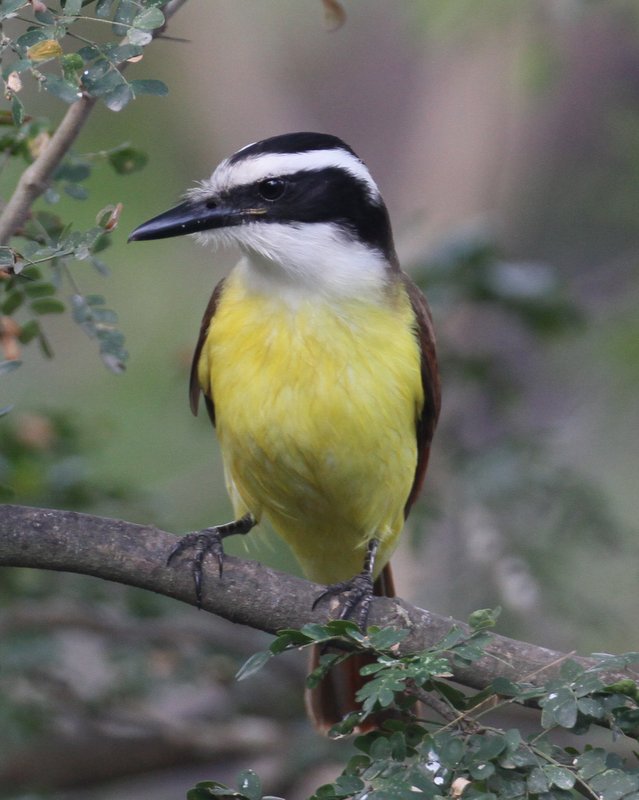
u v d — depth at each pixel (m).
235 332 8.98
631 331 14.08
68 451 11.13
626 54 17.61
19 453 10.71
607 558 12.96
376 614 7.94
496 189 17.61
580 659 7.29
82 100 7.44
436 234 15.37
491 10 14.27
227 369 8.99
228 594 7.79
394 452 9.11
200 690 12.19
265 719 12.62
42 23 6.59
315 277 8.91
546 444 13.18
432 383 9.54
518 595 12.38
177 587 7.77
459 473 12.87
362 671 6.41
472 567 12.56
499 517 12.62
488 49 16.48
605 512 12.57
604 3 14.95
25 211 7.57
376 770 6.17
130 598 11.31
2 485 8.00
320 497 9.23
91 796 11.69
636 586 12.88
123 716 11.79
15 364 7.43
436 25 14.43
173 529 11.46
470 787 6.11
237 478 9.37
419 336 9.43
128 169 8.48
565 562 12.48
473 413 13.58
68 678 11.52
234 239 9.02
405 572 13.45
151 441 14.95
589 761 6.15
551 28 14.32
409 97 18.70
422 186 17.88
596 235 17.06
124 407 15.22
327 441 8.88
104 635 11.59
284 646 6.57
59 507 10.79
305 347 8.85
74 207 14.82
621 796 5.96
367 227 9.26
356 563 9.91
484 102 17.73
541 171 17.66
